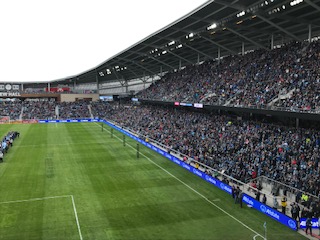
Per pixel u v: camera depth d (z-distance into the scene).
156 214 25.28
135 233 22.02
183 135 52.03
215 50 74.12
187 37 62.88
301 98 37.88
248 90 49.44
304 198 25.22
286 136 37.25
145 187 32.00
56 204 27.27
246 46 67.25
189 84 72.25
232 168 33.94
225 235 21.73
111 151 50.00
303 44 48.34
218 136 46.00
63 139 61.28
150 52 81.25
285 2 39.31
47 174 36.38
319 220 22.28
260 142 38.56
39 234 21.77
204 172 35.31
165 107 80.94
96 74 119.12
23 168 38.97
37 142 57.59
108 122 88.19
